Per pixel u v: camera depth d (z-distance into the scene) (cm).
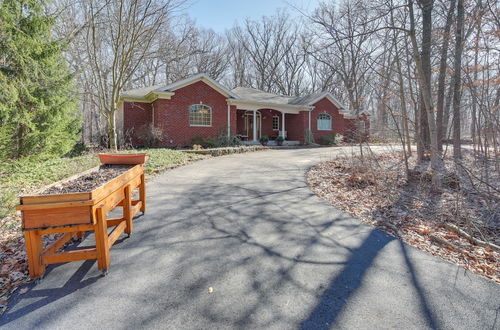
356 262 291
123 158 414
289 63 3494
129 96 1467
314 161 1031
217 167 894
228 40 3434
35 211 230
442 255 314
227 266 279
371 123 1045
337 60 1266
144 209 433
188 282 250
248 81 3606
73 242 333
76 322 198
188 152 1184
